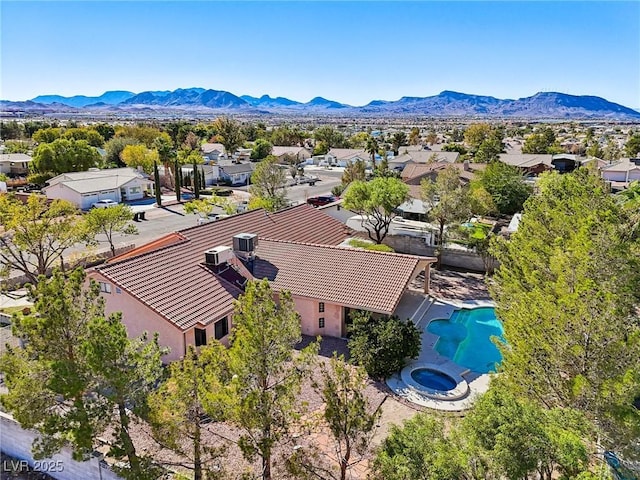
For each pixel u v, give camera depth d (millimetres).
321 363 13141
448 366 24188
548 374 14281
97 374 12180
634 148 117312
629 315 14859
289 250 31406
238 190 88250
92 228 36281
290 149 128500
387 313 24859
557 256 17125
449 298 33875
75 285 13531
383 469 11180
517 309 17938
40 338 12594
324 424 14898
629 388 11734
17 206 32438
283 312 13469
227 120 141875
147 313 23219
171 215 63312
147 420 12414
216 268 27609
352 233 42781
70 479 15414
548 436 10055
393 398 21016
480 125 154000
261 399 12055
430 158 93250
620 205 22344
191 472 15086
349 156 122312
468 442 10391
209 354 13367
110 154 102438
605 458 11406
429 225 44750
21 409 12305
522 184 57719
